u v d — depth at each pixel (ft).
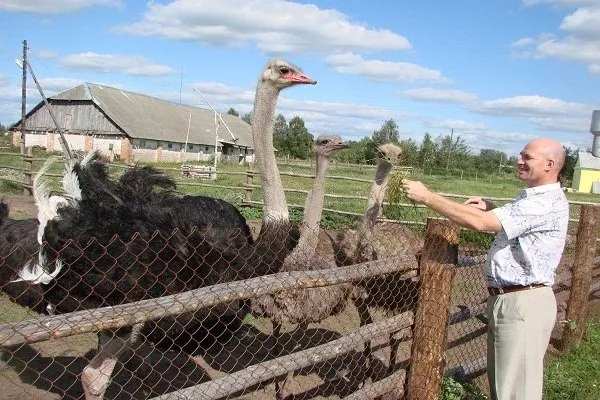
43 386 14.60
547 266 12.21
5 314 17.11
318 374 17.39
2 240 12.65
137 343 13.64
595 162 156.66
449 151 181.47
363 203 48.67
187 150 162.61
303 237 15.34
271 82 16.25
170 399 10.21
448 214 11.65
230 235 13.84
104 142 144.25
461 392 15.20
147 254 11.63
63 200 11.90
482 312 17.97
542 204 11.98
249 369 11.27
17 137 148.56
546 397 16.66
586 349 20.59
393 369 16.22
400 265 13.39
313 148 17.51
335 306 16.02
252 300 14.74
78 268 11.44
